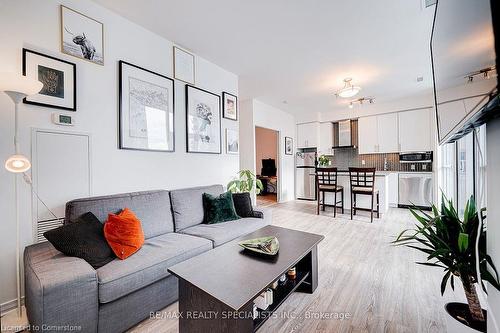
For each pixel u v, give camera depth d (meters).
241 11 2.13
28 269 1.29
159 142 2.51
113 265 1.43
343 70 3.48
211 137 3.17
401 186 4.97
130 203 2.00
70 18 1.88
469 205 1.17
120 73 2.17
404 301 1.68
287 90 4.43
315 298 1.75
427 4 2.03
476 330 1.00
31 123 1.68
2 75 1.32
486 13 0.64
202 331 1.22
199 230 2.24
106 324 1.31
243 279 1.20
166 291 1.64
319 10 2.11
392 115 5.25
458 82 0.95
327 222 3.91
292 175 6.58
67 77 1.85
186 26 2.37
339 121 6.23
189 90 2.86
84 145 1.95
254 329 1.23
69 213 1.69
